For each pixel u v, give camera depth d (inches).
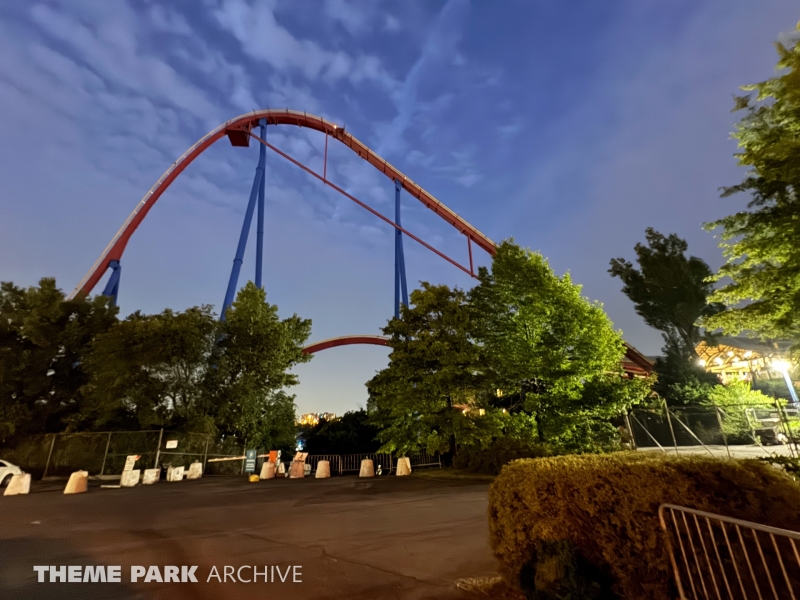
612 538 166.4
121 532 368.8
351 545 309.9
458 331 876.0
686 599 143.0
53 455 1083.9
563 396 882.1
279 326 1346.0
